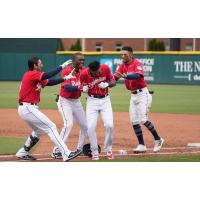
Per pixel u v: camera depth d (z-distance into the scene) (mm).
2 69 110688
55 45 112750
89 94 31234
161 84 99750
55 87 98500
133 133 42312
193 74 97750
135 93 33750
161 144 34156
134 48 139250
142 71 33000
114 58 100938
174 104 65312
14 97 74250
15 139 38906
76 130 43875
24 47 113438
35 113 30297
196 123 48125
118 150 35062
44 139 38781
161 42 121750
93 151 31266
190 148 35625
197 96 75875
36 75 30000
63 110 32156
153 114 54812
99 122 48469
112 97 75250
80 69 31766
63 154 30297
